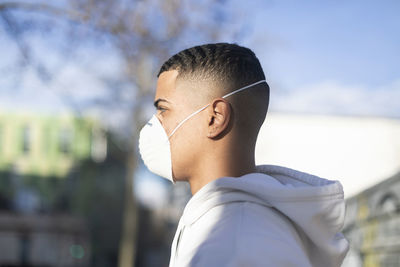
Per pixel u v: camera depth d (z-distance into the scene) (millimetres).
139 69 10398
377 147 18594
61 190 34125
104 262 35531
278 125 18797
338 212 1121
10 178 33812
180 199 23094
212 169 1204
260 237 959
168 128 1263
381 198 4359
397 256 4012
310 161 18812
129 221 20312
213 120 1212
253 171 1230
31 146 34594
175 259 1138
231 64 1233
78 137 34188
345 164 18359
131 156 19062
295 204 1071
